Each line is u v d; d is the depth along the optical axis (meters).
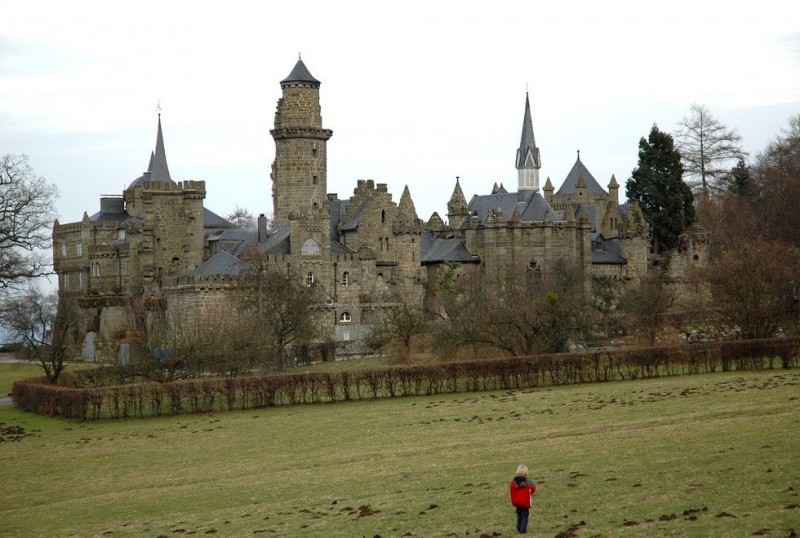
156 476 80.69
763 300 133.38
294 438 91.81
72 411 109.56
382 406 107.31
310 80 198.50
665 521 53.41
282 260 179.88
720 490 57.97
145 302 178.12
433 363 119.88
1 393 137.88
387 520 59.66
